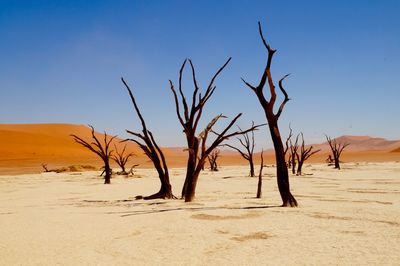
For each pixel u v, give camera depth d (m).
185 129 15.88
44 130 124.38
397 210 11.61
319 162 83.38
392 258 6.41
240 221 10.04
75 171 52.56
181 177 37.56
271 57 12.67
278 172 12.88
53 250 7.50
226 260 6.50
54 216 12.11
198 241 7.93
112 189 24.08
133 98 17.12
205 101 15.80
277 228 9.08
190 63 15.90
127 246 7.69
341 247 7.21
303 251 6.98
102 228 9.71
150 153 17.36
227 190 21.05
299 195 16.95
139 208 13.55
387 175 31.81
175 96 15.84
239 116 15.22
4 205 16.05
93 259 6.79
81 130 130.38
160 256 6.88
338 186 21.88
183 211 11.95
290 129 37.28
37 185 28.62
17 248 7.73
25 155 91.31
